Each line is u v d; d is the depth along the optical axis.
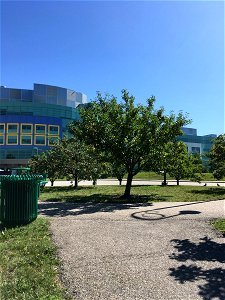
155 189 25.58
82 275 5.52
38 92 114.12
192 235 8.45
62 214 11.57
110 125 17.61
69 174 27.30
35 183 9.80
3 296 4.56
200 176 31.42
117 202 15.57
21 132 98.38
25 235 8.09
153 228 9.22
